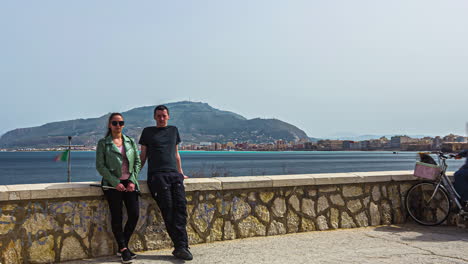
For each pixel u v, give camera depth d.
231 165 110.56
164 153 5.49
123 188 5.07
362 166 109.38
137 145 5.68
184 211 5.32
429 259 5.16
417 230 6.91
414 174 7.40
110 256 5.32
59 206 5.09
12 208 4.84
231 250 5.52
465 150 7.02
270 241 6.02
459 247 5.79
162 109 5.62
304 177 6.63
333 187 6.88
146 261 5.03
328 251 5.50
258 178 6.40
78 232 5.19
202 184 5.86
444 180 7.16
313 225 6.69
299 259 5.11
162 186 5.27
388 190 7.39
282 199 6.48
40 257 4.96
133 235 5.50
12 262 4.80
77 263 5.00
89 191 5.22
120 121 5.21
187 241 5.24
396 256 5.29
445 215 7.42
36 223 4.95
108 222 5.37
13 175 78.50
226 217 6.09
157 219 5.67
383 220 7.29
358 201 7.09
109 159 5.08
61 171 90.31
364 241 6.09
